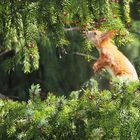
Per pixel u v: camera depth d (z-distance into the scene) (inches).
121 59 508.1
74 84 809.5
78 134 382.3
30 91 402.3
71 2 422.9
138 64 665.6
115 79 387.2
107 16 431.8
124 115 374.9
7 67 489.1
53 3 428.8
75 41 758.5
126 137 370.0
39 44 764.0
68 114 386.0
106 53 508.4
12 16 443.5
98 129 374.6
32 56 466.3
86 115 382.6
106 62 509.4
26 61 474.6
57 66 799.7
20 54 478.6
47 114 387.5
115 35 478.0
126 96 379.2
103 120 375.9
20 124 386.3
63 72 804.0
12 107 396.8
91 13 427.8
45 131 382.3
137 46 754.8
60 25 441.1
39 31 448.8
